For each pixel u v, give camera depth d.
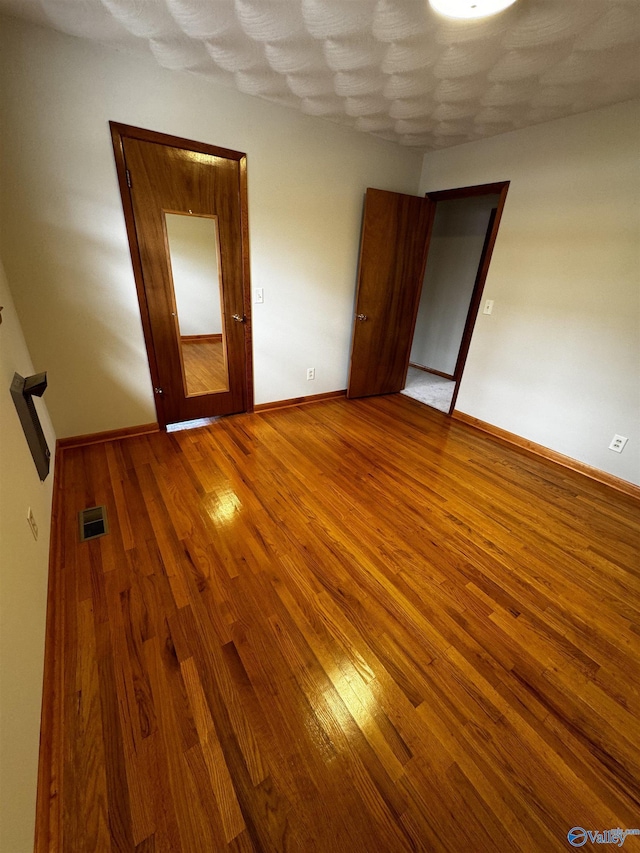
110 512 1.98
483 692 1.25
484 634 1.45
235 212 2.67
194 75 2.20
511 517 2.16
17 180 1.95
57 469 2.22
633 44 1.63
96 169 2.12
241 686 1.21
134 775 0.99
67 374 2.41
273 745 1.07
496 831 0.94
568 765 1.07
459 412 3.55
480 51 1.77
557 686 1.28
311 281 3.24
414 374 5.05
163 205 2.39
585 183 2.42
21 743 0.86
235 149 2.50
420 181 3.56
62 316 2.28
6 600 0.94
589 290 2.52
